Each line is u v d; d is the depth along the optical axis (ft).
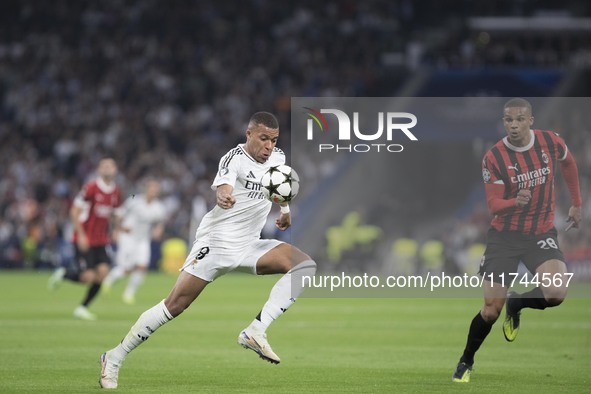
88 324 182.91
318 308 225.35
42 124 468.34
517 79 468.75
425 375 119.85
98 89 489.26
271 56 504.43
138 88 488.85
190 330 174.09
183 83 492.95
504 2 530.27
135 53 511.40
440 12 543.80
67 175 447.83
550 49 487.20
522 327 176.45
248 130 104.27
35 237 382.42
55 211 387.14
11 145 451.94
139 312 211.41
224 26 524.52
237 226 105.70
